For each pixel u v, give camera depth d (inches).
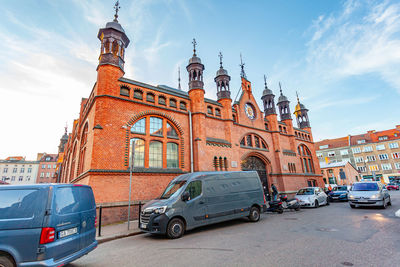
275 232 314.3
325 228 324.2
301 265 180.2
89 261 223.6
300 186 1023.0
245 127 897.5
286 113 1139.9
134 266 200.1
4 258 160.1
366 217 404.5
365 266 172.7
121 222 474.9
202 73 772.6
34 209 171.3
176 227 313.7
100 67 575.8
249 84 1011.3
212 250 235.6
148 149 586.9
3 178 2640.3
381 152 2353.6
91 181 473.7
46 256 161.3
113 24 633.6
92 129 526.3
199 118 703.1
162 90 666.2
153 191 555.8
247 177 450.6
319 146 2819.9
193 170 655.8
